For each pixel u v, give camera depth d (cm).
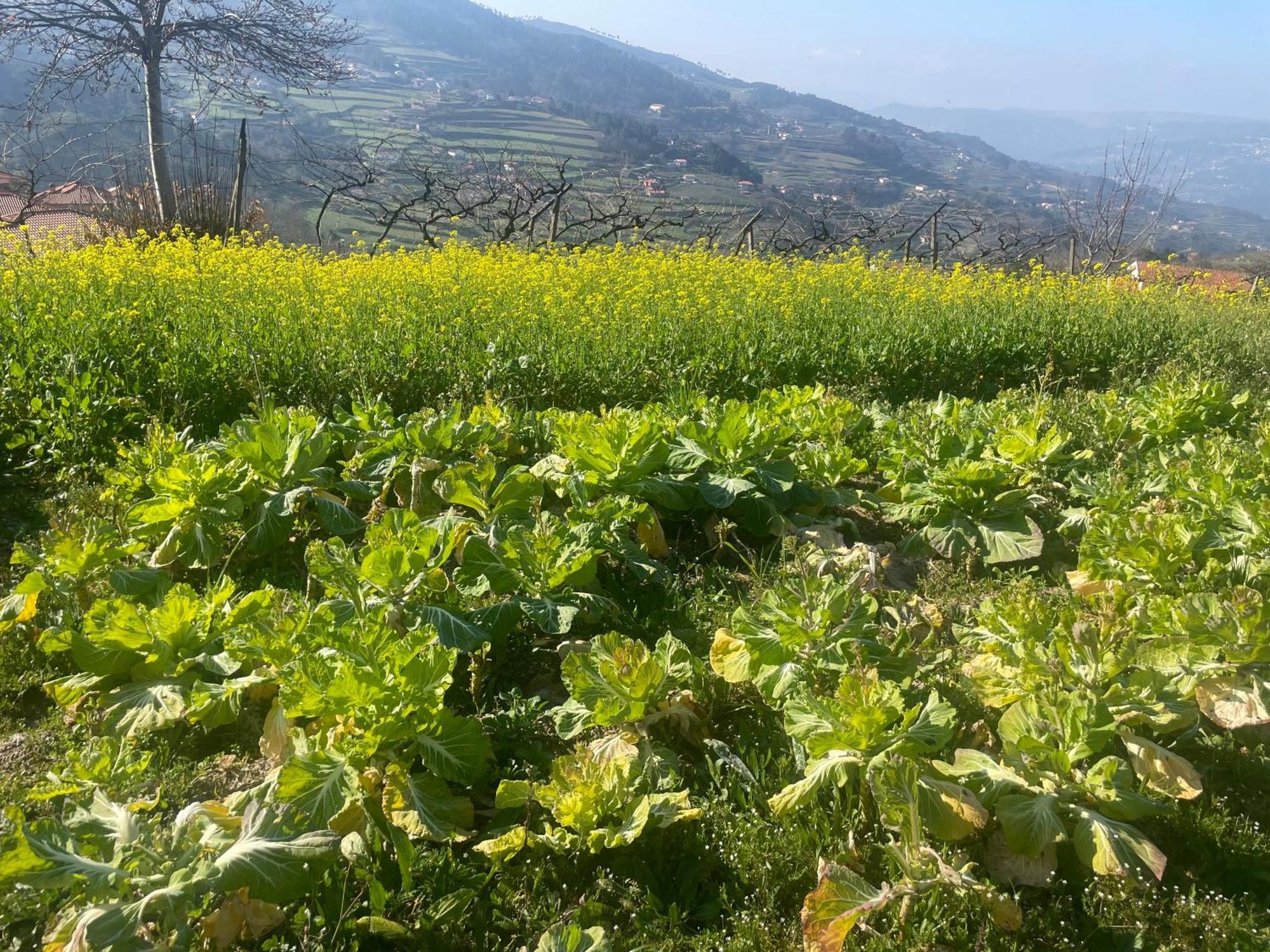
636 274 1138
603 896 262
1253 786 311
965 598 448
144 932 225
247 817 253
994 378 969
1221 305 1402
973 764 294
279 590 369
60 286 832
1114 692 308
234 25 1941
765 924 252
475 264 1098
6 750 320
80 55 1873
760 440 512
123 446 550
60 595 382
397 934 241
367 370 692
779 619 335
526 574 378
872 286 1205
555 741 328
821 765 285
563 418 555
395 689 280
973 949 243
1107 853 257
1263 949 244
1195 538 418
